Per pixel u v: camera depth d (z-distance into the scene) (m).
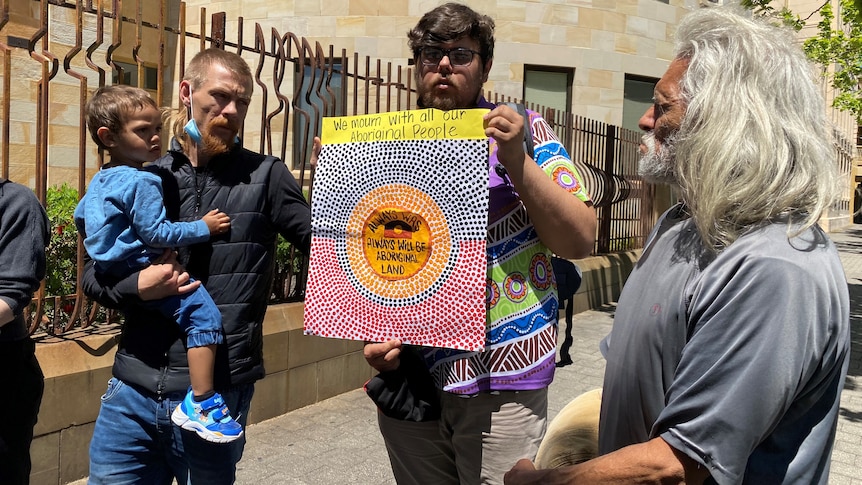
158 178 2.06
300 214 2.16
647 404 1.24
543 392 1.95
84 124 3.20
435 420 1.99
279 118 9.06
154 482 2.17
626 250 9.81
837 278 1.07
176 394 2.01
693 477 1.08
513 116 1.60
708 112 1.14
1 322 1.92
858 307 9.56
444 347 1.75
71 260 3.55
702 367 1.07
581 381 5.60
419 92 1.92
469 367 1.85
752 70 1.12
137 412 2.05
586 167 8.00
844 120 29.81
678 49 1.29
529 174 1.64
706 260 1.15
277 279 4.55
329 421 4.34
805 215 1.09
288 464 3.66
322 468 3.62
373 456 3.80
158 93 3.60
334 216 1.89
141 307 2.05
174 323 2.04
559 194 1.69
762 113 1.09
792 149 1.09
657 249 1.29
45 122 3.15
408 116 1.78
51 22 7.89
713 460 1.03
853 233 27.25
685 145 1.18
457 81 1.83
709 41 1.20
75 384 3.20
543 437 1.94
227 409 2.02
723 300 1.07
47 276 3.41
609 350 1.38
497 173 1.82
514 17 10.22
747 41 1.15
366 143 1.84
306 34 9.66
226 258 2.06
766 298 1.03
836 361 1.08
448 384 1.88
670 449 1.09
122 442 2.07
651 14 11.05
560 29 10.38
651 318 1.22
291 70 9.12
